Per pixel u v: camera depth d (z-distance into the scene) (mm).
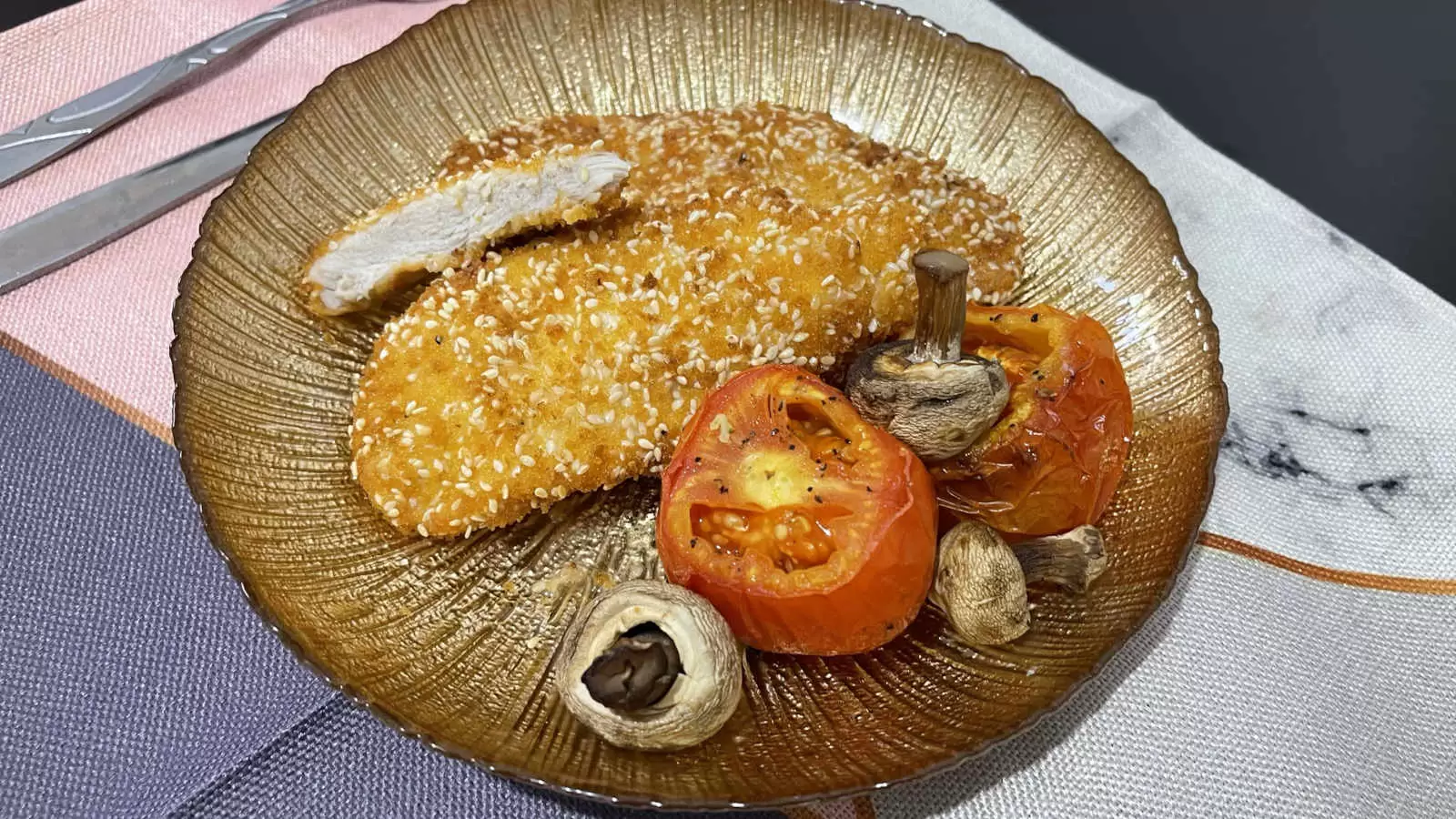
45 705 257
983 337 303
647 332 307
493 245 327
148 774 250
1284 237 368
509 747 242
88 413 298
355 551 281
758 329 312
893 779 237
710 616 248
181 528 286
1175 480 293
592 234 326
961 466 279
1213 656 287
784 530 264
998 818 262
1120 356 319
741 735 256
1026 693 258
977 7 424
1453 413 334
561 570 291
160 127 352
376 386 300
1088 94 400
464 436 294
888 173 342
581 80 363
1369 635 297
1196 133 454
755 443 273
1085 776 269
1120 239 332
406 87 342
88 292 317
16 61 359
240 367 293
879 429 275
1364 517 317
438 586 282
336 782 255
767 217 321
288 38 378
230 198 303
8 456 288
